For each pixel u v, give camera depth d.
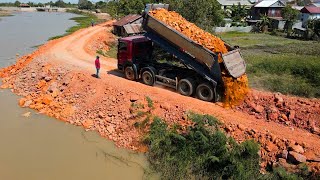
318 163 11.51
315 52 30.77
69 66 22.97
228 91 15.67
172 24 17.33
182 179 12.00
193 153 12.68
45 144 14.87
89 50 29.77
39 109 18.61
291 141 12.58
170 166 12.67
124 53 19.59
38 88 21.05
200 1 36.84
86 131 16.05
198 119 13.76
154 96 16.86
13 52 35.00
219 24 56.22
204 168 12.16
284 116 14.45
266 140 12.97
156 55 20.39
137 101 16.61
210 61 15.55
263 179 11.27
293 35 51.78
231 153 12.02
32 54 28.38
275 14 65.38
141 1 58.44
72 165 13.23
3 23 69.31
